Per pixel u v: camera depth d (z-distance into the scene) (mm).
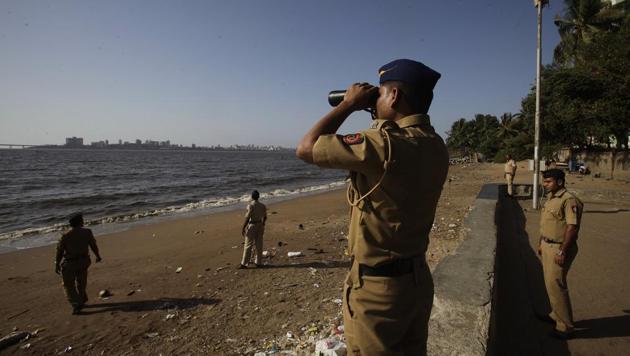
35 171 56125
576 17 32250
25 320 6070
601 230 8617
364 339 1308
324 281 7066
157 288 7305
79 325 5801
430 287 1462
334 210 17688
